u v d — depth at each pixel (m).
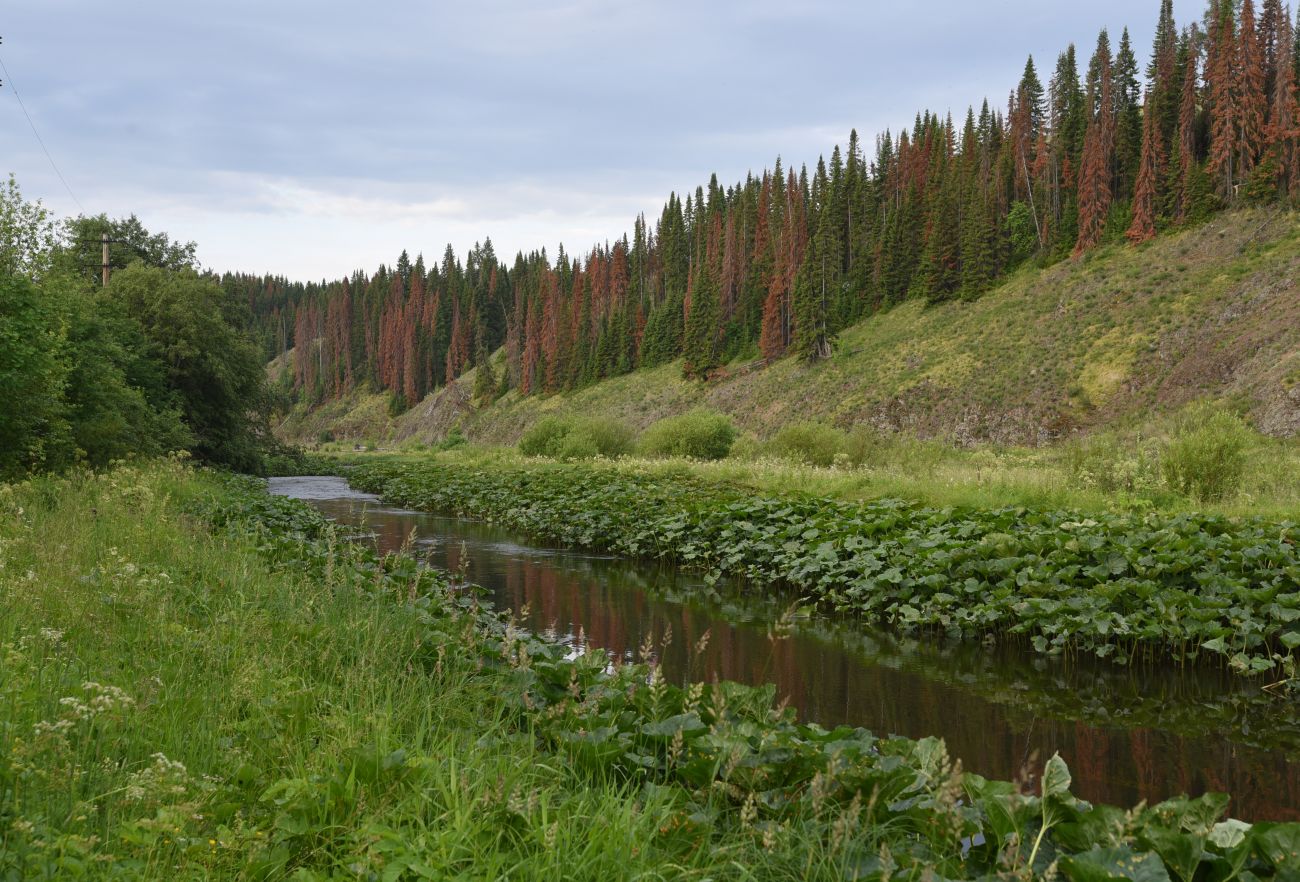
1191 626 9.24
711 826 3.78
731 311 111.88
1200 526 12.26
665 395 98.19
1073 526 12.03
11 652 4.64
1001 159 98.62
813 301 85.38
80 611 6.17
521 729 5.51
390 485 33.59
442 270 173.38
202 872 3.13
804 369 84.50
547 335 124.75
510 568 15.55
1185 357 58.09
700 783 4.32
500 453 50.62
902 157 112.12
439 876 3.08
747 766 4.14
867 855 3.58
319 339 184.62
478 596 9.84
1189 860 3.33
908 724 7.58
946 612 10.88
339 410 162.50
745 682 8.70
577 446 42.59
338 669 6.06
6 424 17.12
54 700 4.30
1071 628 9.59
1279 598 9.14
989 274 83.31
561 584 14.01
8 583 6.47
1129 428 54.12
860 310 94.62
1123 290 69.25
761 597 13.00
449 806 3.73
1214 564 10.20
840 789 4.15
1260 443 41.72
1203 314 60.53
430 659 6.71
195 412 37.91
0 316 17.19
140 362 33.38
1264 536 11.39
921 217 93.00
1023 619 10.20
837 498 18.91
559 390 118.81
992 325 74.88
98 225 47.19
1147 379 58.59
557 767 4.48
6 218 21.12
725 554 15.06
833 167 110.69
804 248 98.44
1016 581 10.66
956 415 65.06
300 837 3.51
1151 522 12.49
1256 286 59.97
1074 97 91.44
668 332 109.12
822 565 12.77
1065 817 3.62
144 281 36.81
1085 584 10.58
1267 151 70.50
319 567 10.30
